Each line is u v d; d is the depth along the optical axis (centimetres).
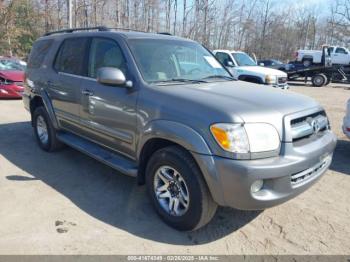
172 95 335
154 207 359
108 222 351
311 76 2166
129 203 393
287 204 399
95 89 418
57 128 531
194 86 365
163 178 344
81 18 3319
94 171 487
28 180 450
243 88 374
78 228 338
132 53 385
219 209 384
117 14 3597
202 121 300
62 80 488
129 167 382
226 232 340
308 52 2373
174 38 450
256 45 4928
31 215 359
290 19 5472
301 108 330
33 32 3419
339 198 418
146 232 335
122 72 367
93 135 445
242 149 283
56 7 3344
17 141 632
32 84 577
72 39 493
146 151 363
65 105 490
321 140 342
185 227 330
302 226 353
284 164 291
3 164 508
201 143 296
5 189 421
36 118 580
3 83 1075
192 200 313
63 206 381
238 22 4509
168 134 321
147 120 346
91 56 444
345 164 543
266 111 303
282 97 347
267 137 292
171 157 323
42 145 574
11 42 3117
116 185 441
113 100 388
